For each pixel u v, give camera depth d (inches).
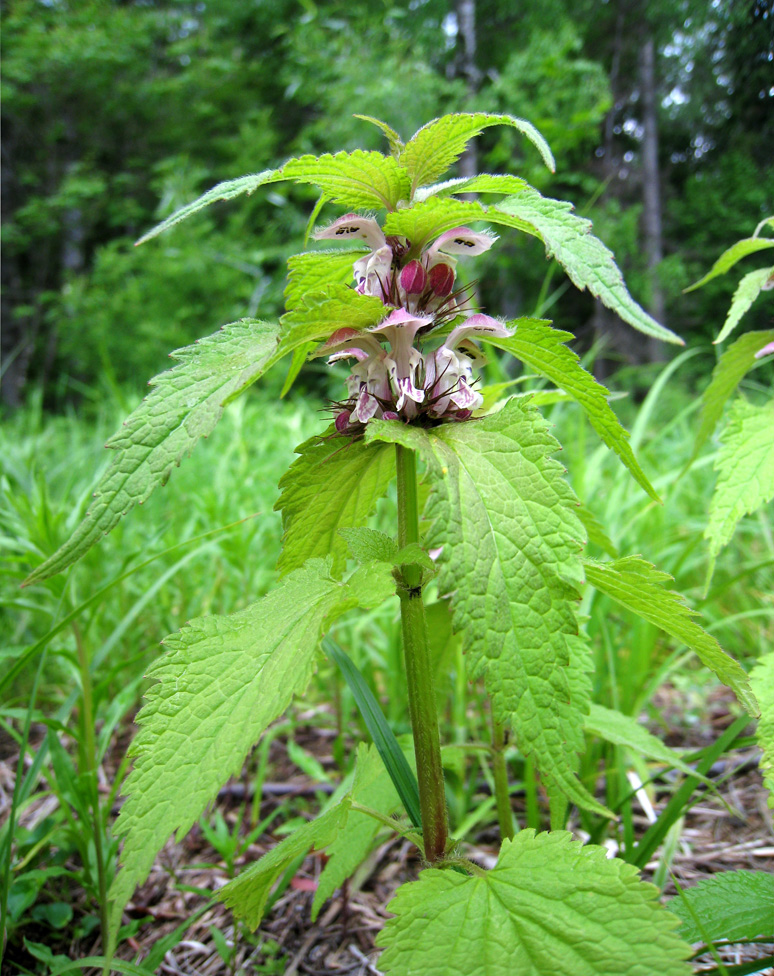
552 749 7.6
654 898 7.5
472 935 7.7
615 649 18.9
